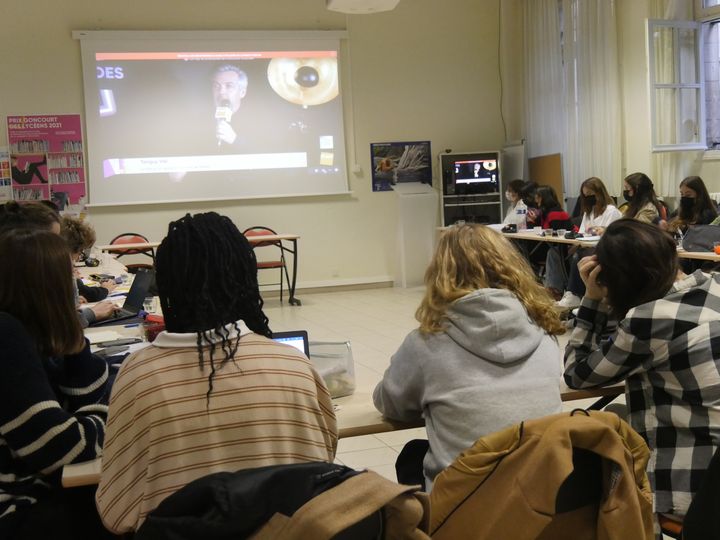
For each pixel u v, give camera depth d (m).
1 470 1.41
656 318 1.57
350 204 8.75
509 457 1.18
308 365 1.26
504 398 1.45
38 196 7.93
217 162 8.29
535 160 8.80
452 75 8.98
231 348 1.19
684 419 1.57
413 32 8.82
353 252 8.81
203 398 1.15
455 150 9.05
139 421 1.14
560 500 1.18
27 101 7.88
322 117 8.55
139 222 8.17
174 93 8.14
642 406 1.66
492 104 9.13
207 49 8.18
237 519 0.86
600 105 7.62
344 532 0.85
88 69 7.93
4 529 1.38
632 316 1.59
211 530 0.87
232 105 8.28
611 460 1.15
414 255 8.77
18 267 1.48
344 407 1.86
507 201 9.16
